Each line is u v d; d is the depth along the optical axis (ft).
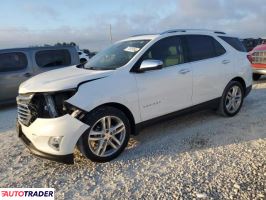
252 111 21.33
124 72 14.67
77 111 12.91
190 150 14.88
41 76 15.37
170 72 16.24
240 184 11.35
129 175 12.66
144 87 15.07
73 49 33.09
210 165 13.08
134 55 15.47
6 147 16.72
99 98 13.46
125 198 10.95
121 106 14.46
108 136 13.94
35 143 13.23
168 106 16.31
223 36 20.21
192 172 12.54
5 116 25.13
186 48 17.52
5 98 28.91
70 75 14.48
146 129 18.24
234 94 20.15
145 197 10.91
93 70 15.29
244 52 21.27
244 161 13.26
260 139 15.85
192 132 17.46
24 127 13.85
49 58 31.24
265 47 33.17
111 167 13.50
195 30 18.61
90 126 13.21
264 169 12.42
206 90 18.25
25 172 13.46
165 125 18.85
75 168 13.57
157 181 11.99
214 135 16.83
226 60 19.43
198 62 17.83
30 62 29.96
